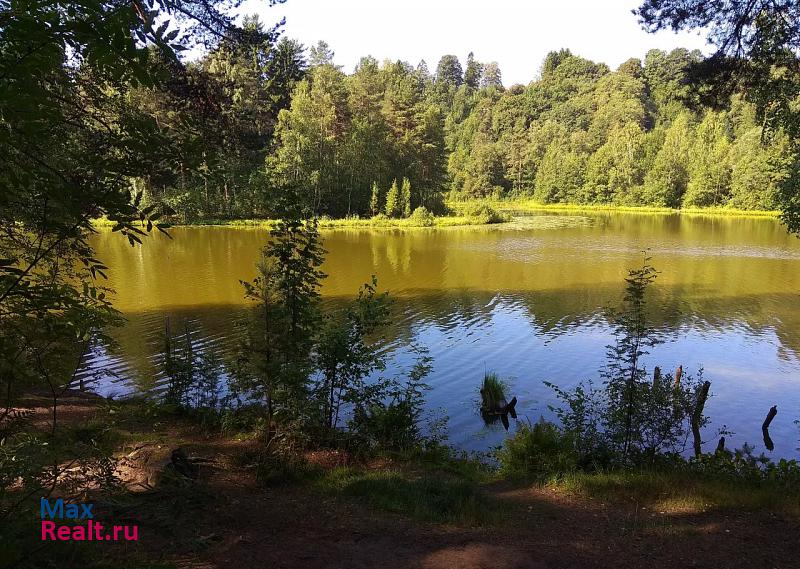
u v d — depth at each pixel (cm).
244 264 2958
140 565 278
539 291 2467
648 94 10881
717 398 1303
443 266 3092
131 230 235
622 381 841
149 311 1936
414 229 5159
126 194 239
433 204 6675
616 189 8475
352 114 6191
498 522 553
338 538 489
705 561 465
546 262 3256
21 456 247
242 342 692
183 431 810
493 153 9700
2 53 191
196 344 1523
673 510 597
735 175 7175
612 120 9900
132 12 208
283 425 690
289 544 465
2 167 209
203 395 967
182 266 2895
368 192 6128
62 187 218
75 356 278
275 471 631
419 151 6650
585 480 705
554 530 536
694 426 938
